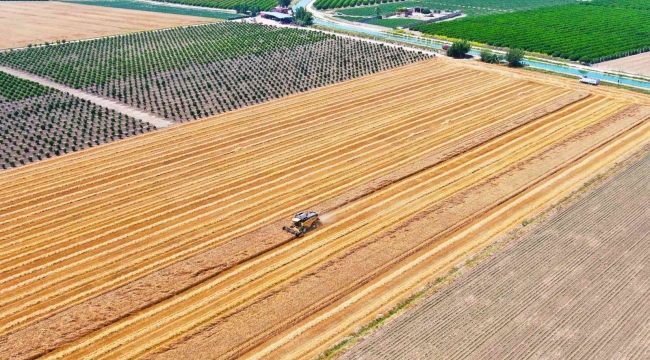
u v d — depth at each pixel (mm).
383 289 52406
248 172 77062
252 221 65000
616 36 146250
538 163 76812
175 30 168250
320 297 51438
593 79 110188
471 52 138750
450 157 79375
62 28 174000
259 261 57188
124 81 118312
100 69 126938
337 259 56750
